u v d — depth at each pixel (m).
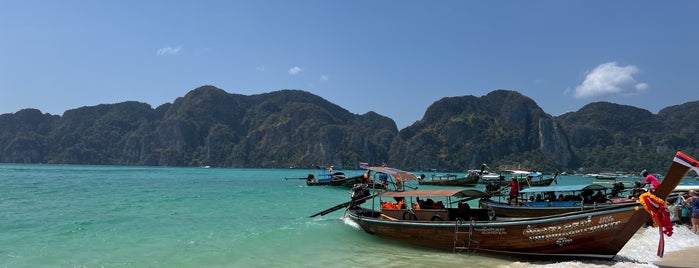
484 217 14.77
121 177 78.31
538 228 12.17
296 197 36.41
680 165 10.78
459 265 12.28
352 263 12.65
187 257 13.08
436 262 12.67
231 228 18.50
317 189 47.66
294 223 19.98
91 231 17.12
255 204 29.69
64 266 11.83
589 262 11.97
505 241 12.70
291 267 12.22
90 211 23.61
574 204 19.03
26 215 21.69
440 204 16.67
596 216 11.53
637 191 19.91
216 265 12.26
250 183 64.06
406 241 14.87
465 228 13.33
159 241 15.45
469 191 15.73
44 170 119.88
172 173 114.31
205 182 65.12
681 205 18.36
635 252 13.32
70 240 15.31
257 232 17.42
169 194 37.47
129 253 13.50
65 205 26.67
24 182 54.66
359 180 46.03
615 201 19.91
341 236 16.69
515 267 11.96
